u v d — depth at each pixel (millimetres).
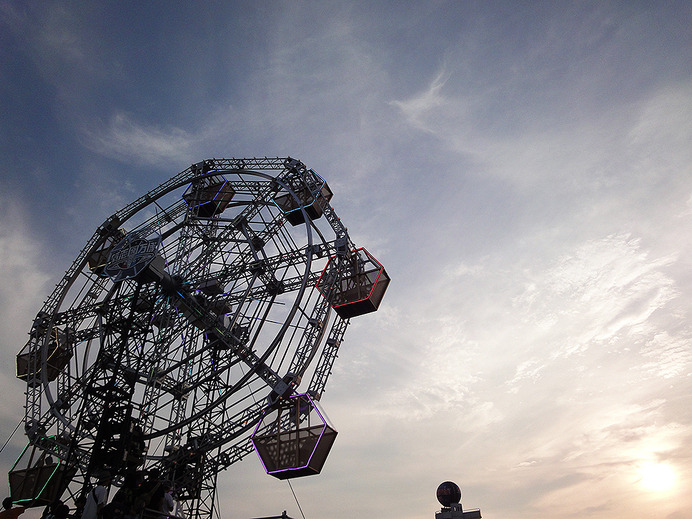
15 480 34062
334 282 36562
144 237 37562
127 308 39281
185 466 33281
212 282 38969
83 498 24062
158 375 36750
